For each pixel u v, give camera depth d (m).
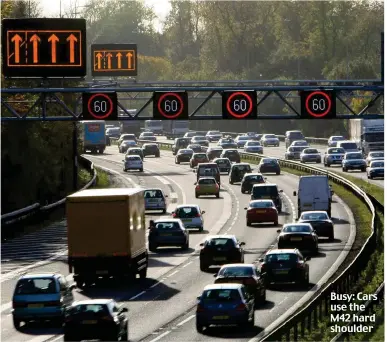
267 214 173.88
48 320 92.31
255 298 100.38
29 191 198.62
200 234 166.50
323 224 152.12
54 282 92.94
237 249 125.81
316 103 125.12
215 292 88.81
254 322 92.88
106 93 122.94
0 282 120.31
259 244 151.00
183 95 124.06
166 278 122.44
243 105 124.56
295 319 78.44
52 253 144.12
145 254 122.25
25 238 160.00
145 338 86.62
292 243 136.25
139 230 119.44
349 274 105.50
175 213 169.88
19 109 194.00
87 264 114.56
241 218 187.00
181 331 89.62
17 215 168.12
